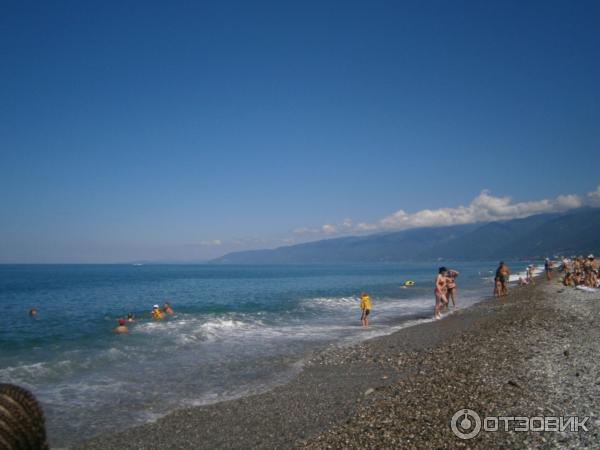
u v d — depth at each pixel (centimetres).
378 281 7981
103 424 891
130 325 2258
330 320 2494
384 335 1925
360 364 1341
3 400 152
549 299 2673
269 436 797
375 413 847
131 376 1265
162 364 1411
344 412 891
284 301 3722
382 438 714
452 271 2917
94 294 4794
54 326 2280
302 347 1680
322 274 12669
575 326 1638
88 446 786
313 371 1291
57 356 1535
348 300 3794
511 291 3688
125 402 1031
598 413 729
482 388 917
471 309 2661
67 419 920
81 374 1291
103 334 1989
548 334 1500
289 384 1157
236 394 1083
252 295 4525
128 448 775
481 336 1574
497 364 1119
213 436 813
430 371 1155
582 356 1140
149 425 880
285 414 910
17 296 4528
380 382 1119
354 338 1873
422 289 5419
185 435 823
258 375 1262
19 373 1288
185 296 4441
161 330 2088
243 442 778
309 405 961
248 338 1892
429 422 756
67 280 8575
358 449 686
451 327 1938
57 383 1195
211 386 1157
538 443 635
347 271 16475
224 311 2925
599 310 2058
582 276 3588
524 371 1026
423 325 2103
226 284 7038
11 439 145
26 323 2417
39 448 157
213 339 1870
